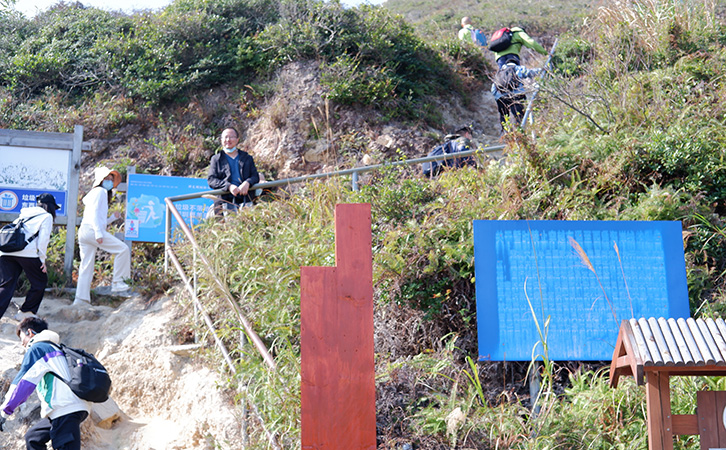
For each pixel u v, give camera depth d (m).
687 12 8.91
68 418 4.54
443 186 6.06
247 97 11.98
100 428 5.42
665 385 3.20
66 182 7.98
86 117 11.83
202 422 5.09
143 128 11.85
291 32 12.00
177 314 6.58
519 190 5.78
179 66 12.36
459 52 13.18
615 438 3.92
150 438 5.32
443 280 5.00
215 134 11.66
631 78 7.44
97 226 7.14
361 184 7.46
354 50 12.05
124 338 6.43
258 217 6.60
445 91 12.41
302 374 2.77
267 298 5.12
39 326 4.96
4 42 13.52
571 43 11.27
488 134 11.97
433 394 4.24
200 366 5.76
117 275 7.46
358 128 10.93
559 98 7.00
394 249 5.23
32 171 7.92
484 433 3.98
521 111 8.94
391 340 4.82
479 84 13.09
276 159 10.76
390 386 4.39
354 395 2.77
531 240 4.85
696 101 7.01
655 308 4.77
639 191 6.02
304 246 5.64
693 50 8.37
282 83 11.68
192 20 12.77
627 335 3.24
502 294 4.73
